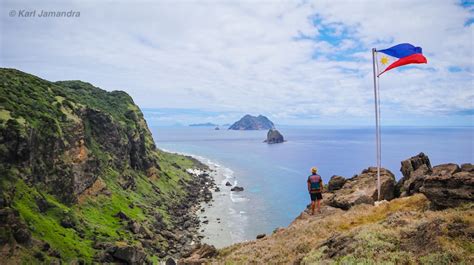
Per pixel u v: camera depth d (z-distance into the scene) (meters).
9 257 53.38
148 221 103.56
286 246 22.62
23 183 75.62
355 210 25.36
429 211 18.28
